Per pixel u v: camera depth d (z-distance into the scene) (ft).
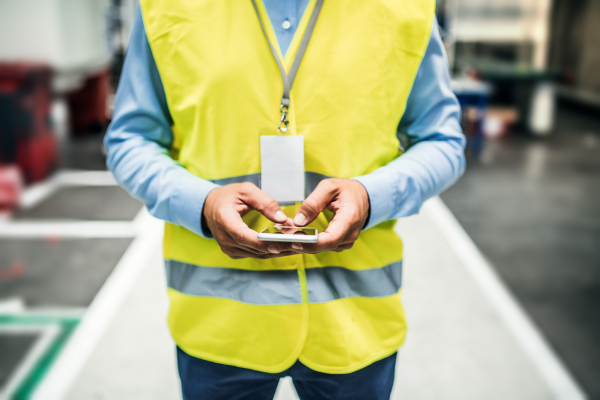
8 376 7.52
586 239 13.93
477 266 11.68
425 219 14.67
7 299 9.85
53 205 15.49
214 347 3.26
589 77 36.91
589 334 9.23
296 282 3.15
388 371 3.46
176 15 3.06
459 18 30.07
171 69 3.13
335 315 3.19
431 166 3.29
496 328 9.14
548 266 12.19
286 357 3.18
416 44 3.11
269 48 3.04
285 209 3.11
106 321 9.09
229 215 2.75
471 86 22.77
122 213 14.82
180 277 3.39
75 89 22.95
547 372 7.93
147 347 8.32
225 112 3.07
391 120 3.19
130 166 3.28
